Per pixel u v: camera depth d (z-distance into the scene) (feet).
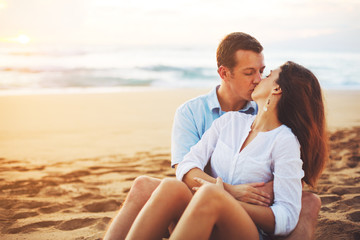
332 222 9.14
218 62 9.18
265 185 6.65
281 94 6.81
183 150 8.91
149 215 6.13
